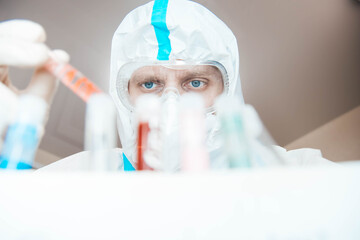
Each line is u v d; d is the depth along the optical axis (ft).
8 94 0.93
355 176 0.60
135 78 2.47
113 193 0.57
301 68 4.07
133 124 2.23
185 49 2.37
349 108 4.53
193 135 0.89
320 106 4.54
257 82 4.24
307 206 0.57
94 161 0.88
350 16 3.54
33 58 0.97
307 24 3.56
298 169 0.60
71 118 3.89
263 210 0.56
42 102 0.92
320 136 4.79
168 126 1.24
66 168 2.38
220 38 2.40
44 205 0.56
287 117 4.69
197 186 0.58
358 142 4.51
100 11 3.25
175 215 0.56
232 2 3.31
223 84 2.51
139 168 1.11
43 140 3.96
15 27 1.02
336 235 0.55
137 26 2.36
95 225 0.55
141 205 0.57
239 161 0.82
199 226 0.56
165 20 2.33
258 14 3.43
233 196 0.57
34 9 3.13
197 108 0.94
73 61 3.49
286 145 5.02
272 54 3.87
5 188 0.56
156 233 0.55
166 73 2.44
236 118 0.89
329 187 0.58
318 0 3.34
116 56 2.45
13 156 0.82
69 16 3.23
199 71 2.45
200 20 2.42
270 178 0.59
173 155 1.20
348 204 0.57
